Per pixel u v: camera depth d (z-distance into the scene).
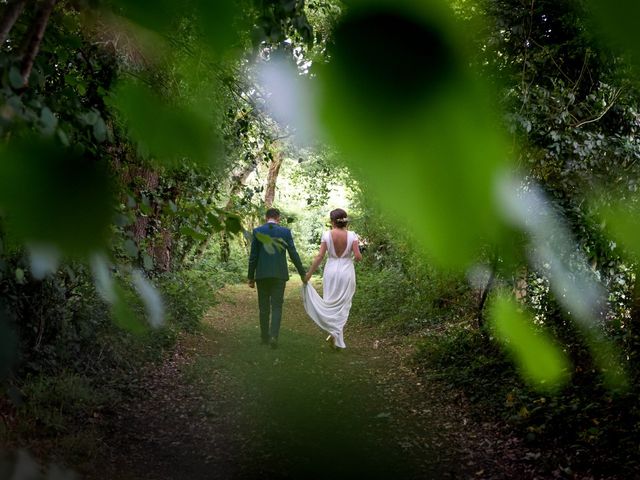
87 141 0.33
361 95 0.18
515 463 3.61
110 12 0.23
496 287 0.22
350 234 6.87
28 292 3.35
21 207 0.20
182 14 0.22
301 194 15.19
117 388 4.70
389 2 0.18
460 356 5.38
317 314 6.70
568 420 3.83
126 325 0.29
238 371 5.47
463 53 0.19
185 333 6.91
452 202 0.18
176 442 3.86
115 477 3.31
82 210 0.21
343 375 5.30
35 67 1.13
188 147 0.25
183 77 0.24
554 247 0.22
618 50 0.17
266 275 6.67
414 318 7.50
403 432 3.82
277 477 3.18
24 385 3.75
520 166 0.20
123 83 0.24
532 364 0.23
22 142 0.23
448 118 0.18
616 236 0.23
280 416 3.79
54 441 3.44
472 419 4.23
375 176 0.19
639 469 3.27
